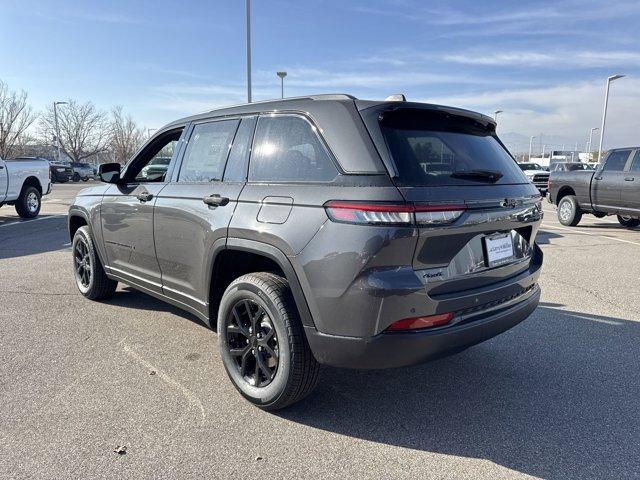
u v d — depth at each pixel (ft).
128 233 14.55
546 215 50.67
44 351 13.23
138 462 8.54
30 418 9.87
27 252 27.09
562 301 18.31
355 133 9.08
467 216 8.96
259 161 10.69
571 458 8.82
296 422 9.95
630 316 16.57
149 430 9.52
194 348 13.52
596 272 23.13
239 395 10.93
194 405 10.49
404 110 9.45
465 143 10.32
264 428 9.69
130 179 15.35
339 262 8.58
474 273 9.38
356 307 8.52
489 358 13.15
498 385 11.64
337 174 9.03
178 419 9.93
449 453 8.97
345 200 8.64
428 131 9.80
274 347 10.05
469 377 12.05
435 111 9.89
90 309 16.79
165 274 13.32
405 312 8.47
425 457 8.84
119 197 14.90
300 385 9.66
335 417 10.15
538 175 88.02
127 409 10.28
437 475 8.34
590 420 10.09
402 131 9.34
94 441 9.12
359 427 9.79
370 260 8.32
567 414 10.34
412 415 10.28
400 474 8.35
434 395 11.14
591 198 38.75
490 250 9.75
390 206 8.26
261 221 9.85
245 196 10.46
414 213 8.30
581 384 11.69
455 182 9.21
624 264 24.95
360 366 8.86
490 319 9.62
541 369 12.50
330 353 9.00
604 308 17.47
